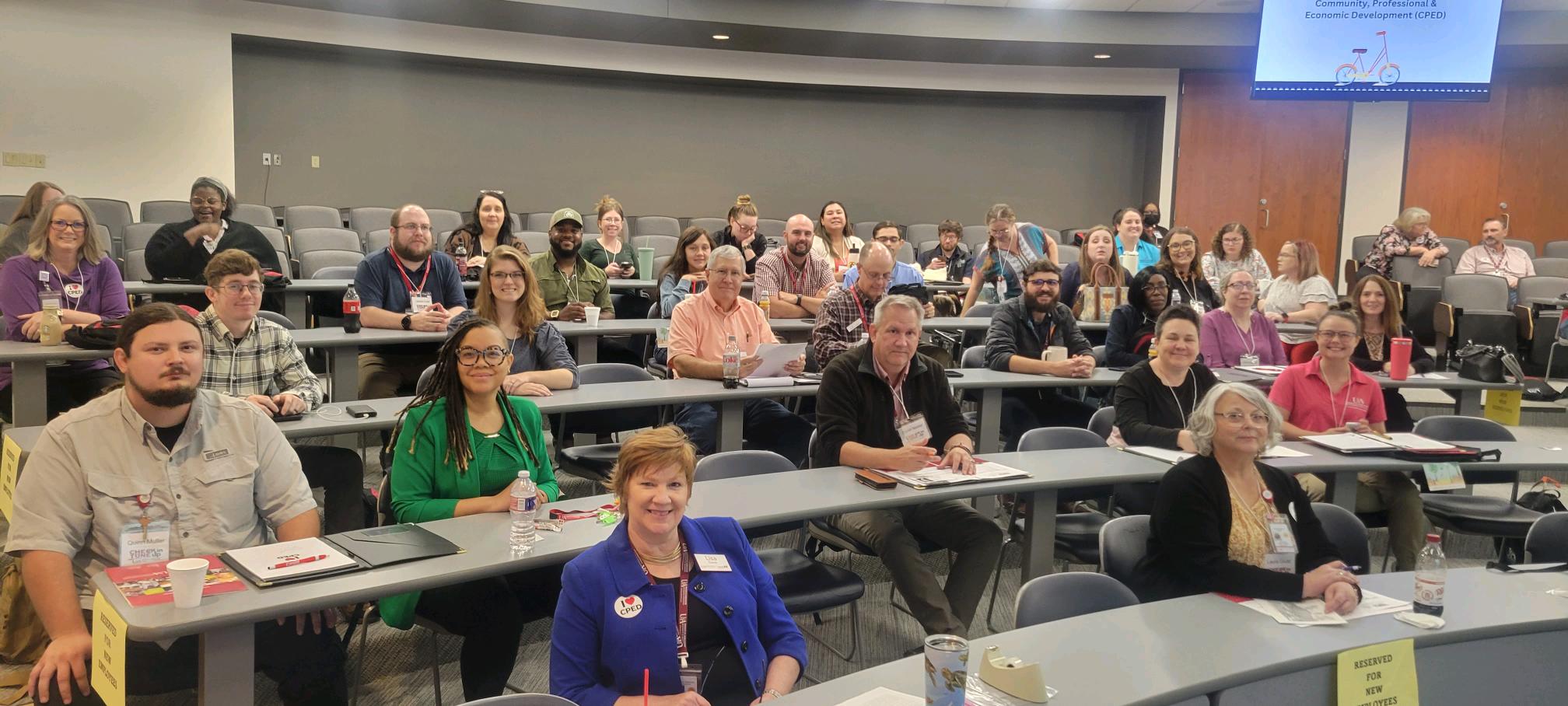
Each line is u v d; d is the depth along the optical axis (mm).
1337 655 1980
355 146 9664
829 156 11328
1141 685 1804
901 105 11438
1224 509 2516
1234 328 5348
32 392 3848
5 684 2615
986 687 1804
